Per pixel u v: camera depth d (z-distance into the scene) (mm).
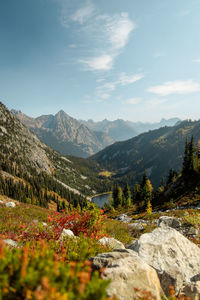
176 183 59750
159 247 6434
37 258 2139
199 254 6969
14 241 5773
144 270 3756
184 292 4426
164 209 41812
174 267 5344
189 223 15086
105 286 1901
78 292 1884
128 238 12211
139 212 53344
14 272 2008
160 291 3959
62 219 7652
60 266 2086
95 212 7938
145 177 79938
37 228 7660
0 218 12570
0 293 1821
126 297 3119
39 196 133625
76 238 5379
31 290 1808
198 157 62312
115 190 89250
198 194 41844
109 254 4289
